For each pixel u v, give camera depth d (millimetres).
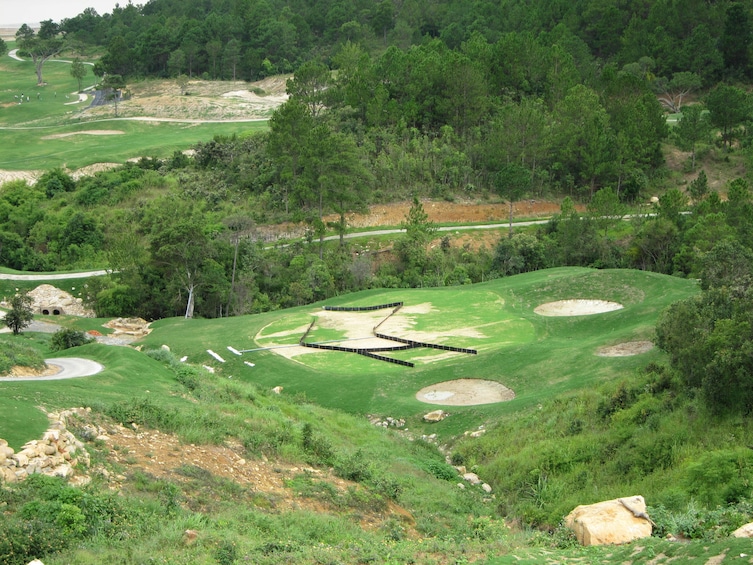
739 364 34812
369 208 118000
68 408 27844
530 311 67625
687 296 60188
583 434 38750
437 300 74250
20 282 95625
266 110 185625
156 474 25547
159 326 75125
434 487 34094
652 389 40188
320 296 93500
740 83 163375
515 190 107438
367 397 50562
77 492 21516
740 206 95500
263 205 119188
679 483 30656
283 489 27984
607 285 69312
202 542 21062
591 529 24234
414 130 131000
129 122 181375
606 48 180750
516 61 146000
